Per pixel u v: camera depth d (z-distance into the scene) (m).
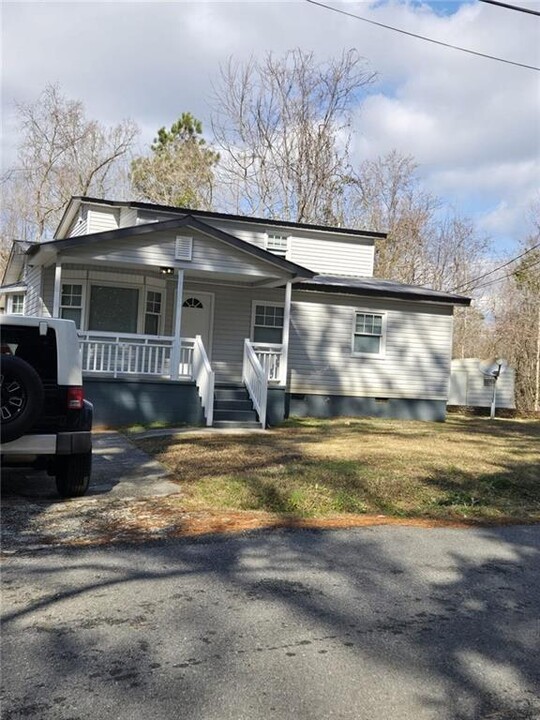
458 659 3.58
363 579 4.84
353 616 4.12
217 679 3.24
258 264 15.02
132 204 17.41
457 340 36.25
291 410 17.30
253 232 19.53
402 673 3.39
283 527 6.23
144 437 11.91
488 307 35.47
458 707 3.09
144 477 8.37
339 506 7.22
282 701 3.06
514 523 6.91
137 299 16.16
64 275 15.73
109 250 13.79
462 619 4.16
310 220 31.47
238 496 7.30
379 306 17.98
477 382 23.95
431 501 7.76
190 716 2.91
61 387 6.59
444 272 36.41
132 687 3.14
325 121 31.53
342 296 17.72
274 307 17.75
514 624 4.11
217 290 17.33
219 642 3.66
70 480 6.97
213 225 19.08
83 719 2.86
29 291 18.39
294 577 4.82
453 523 6.78
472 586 4.79
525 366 29.84
